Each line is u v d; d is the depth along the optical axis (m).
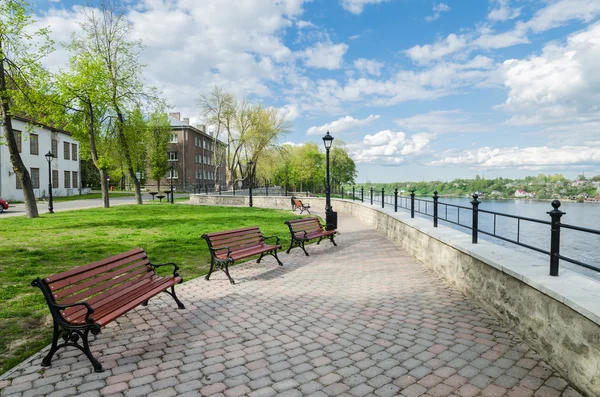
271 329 4.38
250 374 3.32
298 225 9.68
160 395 2.97
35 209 16.66
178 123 57.75
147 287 4.70
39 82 16.22
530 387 3.08
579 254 5.18
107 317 3.63
